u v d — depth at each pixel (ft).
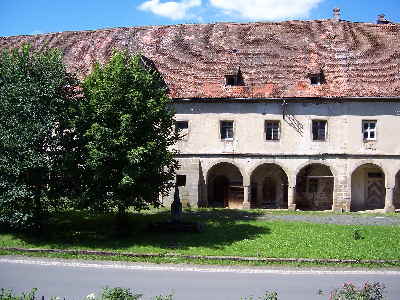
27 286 53.11
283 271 60.34
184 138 106.63
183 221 80.79
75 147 72.84
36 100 70.18
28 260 63.52
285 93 103.65
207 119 106.11
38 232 74.54
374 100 102.22
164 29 120.88
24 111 70.23
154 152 71.92
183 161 106.83
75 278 56.29
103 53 115.75
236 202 111.86
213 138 106.11
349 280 56.95
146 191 72.59
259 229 81.76
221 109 105.81
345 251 68.18
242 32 117.50
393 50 108.99
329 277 58.08
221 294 51.37
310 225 85.51
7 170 68.80
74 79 76.84
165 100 76.59
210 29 119.34
